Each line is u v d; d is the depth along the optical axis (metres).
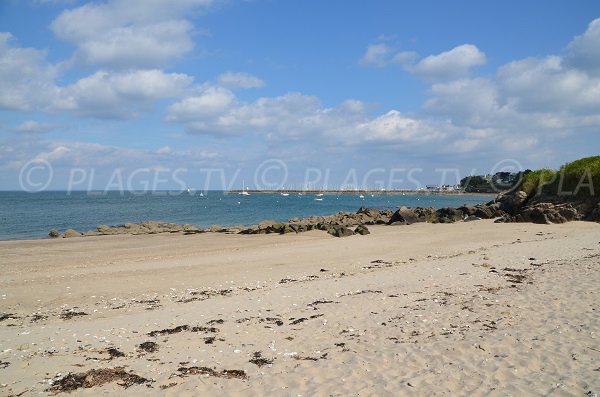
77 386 7.39
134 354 9.27
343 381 7.48
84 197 170.00
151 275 19.56
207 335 10.62
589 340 8.80
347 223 49.53
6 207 93.75
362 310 12.43
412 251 25.28
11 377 7.83
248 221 64.69
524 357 8.11
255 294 15.48
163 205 108.62
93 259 25.06
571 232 31.22
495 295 13.23
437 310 11.95
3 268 21.97
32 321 12.64
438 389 7.01
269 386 7.37
